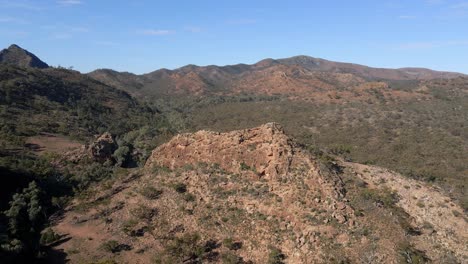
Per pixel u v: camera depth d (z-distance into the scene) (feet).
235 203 138.82
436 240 127.85
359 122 423.64
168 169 160.56
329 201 130.00
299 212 128.77
